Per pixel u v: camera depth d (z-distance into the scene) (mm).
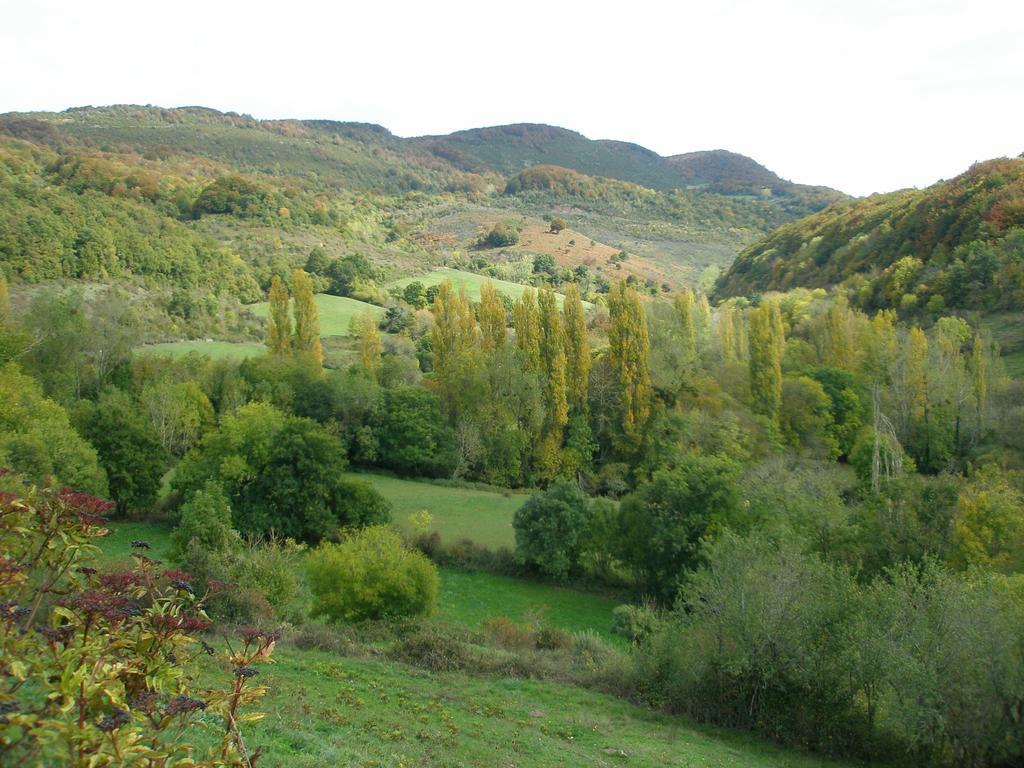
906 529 31281
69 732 3982
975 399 57688
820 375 67062
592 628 32469
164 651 5438
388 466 59625
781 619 18344
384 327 92625
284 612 22875
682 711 19406
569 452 59250
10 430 38406
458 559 40406
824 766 16875
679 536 36312
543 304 61562
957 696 16719
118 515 43062
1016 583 21203
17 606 5281
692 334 68000
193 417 55000
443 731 13727
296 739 9969
